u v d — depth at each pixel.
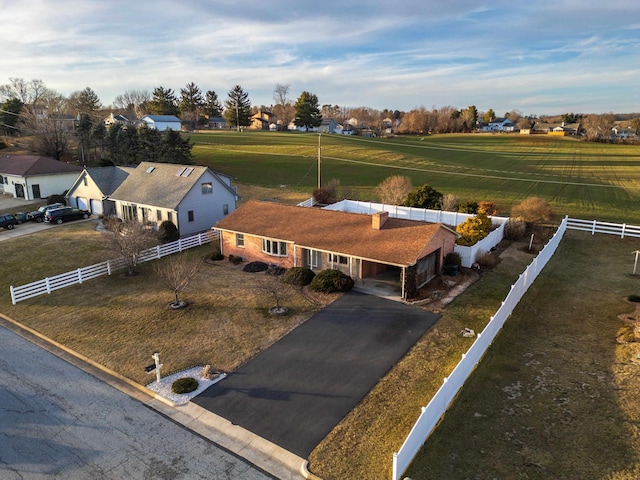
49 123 69.12
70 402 15.87
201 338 20.34
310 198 49.31
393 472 11.38
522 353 18.09
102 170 46.31
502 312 19.94
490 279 26.84
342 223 28.66
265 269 29.19
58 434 14.14
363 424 14.34
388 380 16.73
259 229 29.98
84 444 13.66
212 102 161.75
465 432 13.44
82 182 45.94
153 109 133.38
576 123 174.75
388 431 13.98
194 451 13.34
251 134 117.25
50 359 18.91
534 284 25.69
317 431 14.09
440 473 11.88
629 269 28.08
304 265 28.38
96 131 66.56
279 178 63.84
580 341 18.98
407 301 23.47
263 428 14.31
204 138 103.94
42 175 50.19
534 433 13.30
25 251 33.44
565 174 67.81
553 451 12.52
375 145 99.81
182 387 16.23
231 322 21.80
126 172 46.50
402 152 89.50
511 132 172.50
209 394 16.17
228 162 74.06
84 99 122.38
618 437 12.95
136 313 23.03
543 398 15.02
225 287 26.19
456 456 12.47
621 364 16.94
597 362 17.22
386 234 26.20
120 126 65.62
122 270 29.64
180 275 24.23
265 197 52.72
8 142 83.44
